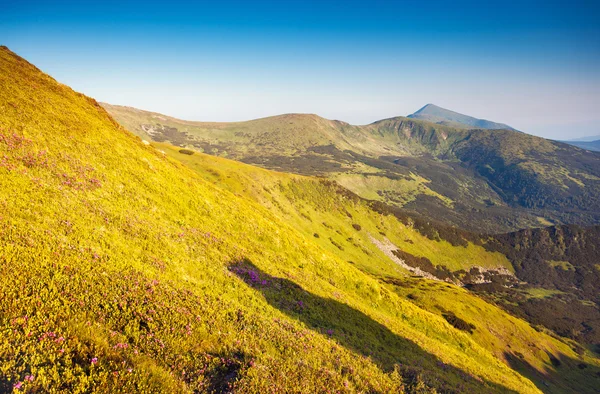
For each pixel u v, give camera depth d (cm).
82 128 3497
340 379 1257
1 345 780
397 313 4459
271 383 1027
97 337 926
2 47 4247
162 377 878
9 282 1020
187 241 2611
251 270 2717
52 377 754
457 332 4831
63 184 2330
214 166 16125
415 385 1517
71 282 1169
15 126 2705
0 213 1536
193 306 1412
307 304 2566
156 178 3566
